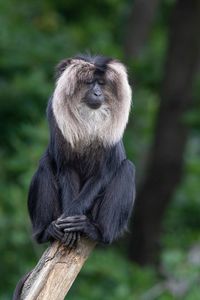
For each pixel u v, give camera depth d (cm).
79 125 1420
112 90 1437
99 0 4012
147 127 3272
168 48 2980
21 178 2491
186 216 3127
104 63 1446
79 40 3506
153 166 2995
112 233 1438
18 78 2906
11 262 2538
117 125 1433
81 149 1434
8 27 3206
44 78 2938
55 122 1436
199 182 3147
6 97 2875
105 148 1436
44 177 1466
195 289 2288
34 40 3183
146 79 3184
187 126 2911
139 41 3347
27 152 2494
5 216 2472
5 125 2869
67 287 1354
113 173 1449
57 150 1445
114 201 1442
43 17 3434
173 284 2362
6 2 3378
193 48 2941
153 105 3419
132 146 2969
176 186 3011
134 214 3045
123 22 3950
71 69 1430
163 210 3027
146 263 2998
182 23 2942
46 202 1460
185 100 2956
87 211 1439
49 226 1386
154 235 3028
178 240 2908
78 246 1377
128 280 2441
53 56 3061
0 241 2506
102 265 2458
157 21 3988
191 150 3309
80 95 1424
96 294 2455
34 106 2858
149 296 2350
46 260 1357
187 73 2950
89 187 1432
